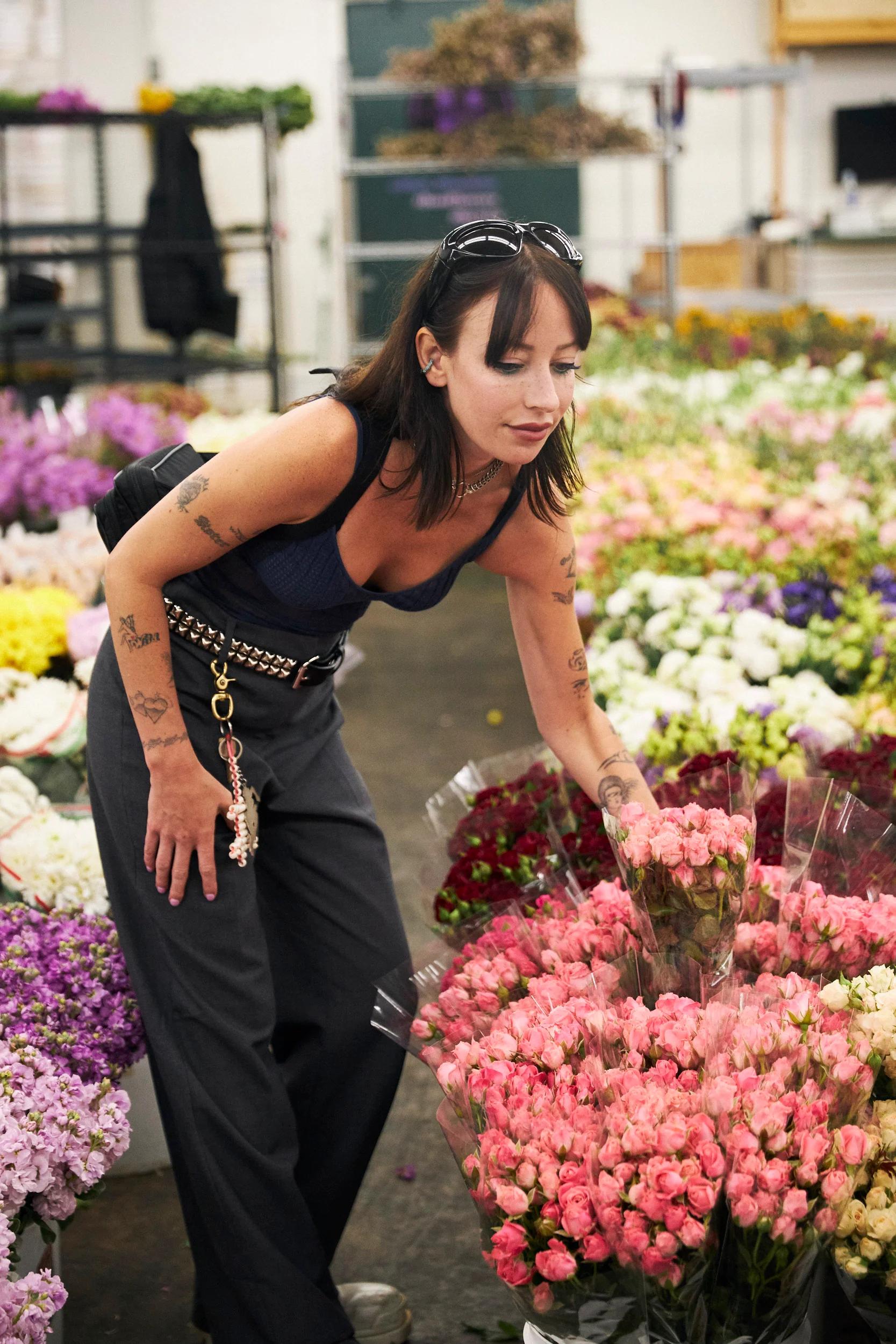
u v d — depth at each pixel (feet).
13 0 36.42
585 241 33.37
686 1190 4.37
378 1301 6.33
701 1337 4.56
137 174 36.94
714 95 40.04
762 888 5.66
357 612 5.64
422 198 39.40
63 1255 6.99
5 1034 5.82
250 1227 5.49
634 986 5.39
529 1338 5.07
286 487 4.97
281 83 38.50
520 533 5.70
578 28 33.12
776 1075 4.59
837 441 17.95
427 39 38.99
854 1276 4.79
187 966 5.48
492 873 6.56
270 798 5.82
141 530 5.12
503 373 4.63
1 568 12.25
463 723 16.16
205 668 5.49
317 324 39.11
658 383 22.41
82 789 9.23
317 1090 6.10
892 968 5.31
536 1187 4.64
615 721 9.52
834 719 8.91
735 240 37.86
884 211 40.68
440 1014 5.47
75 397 25.05
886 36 38.50
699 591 11.25
